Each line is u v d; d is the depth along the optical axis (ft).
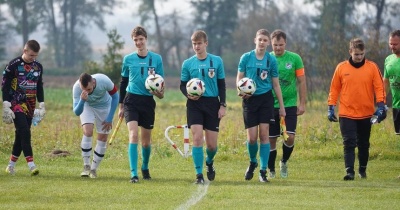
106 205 70.95
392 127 142.72
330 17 509.76
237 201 73.26
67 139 140.15
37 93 94.27
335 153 119.44
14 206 70.38
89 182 87.20
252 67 89.30
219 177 95.86
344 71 93.61
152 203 72.13
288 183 88.48
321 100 293.23
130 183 86.17
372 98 93.56
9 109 91.50
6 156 119.24
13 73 91.81
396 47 96.37
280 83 95.76
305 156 119.34
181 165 110.63
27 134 92.53
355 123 93.71
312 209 69.15
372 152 118.62
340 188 82.84
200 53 87.51
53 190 80.23
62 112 268.00
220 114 87.76
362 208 70.13
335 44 291.17
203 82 86.48
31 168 92.73
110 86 91.66
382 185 86.43
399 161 115.14
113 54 324.39
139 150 124.67
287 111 96.32
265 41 88.89
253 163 91.66
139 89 88.53
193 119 87.10
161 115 228.63
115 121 187.93
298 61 95.96
